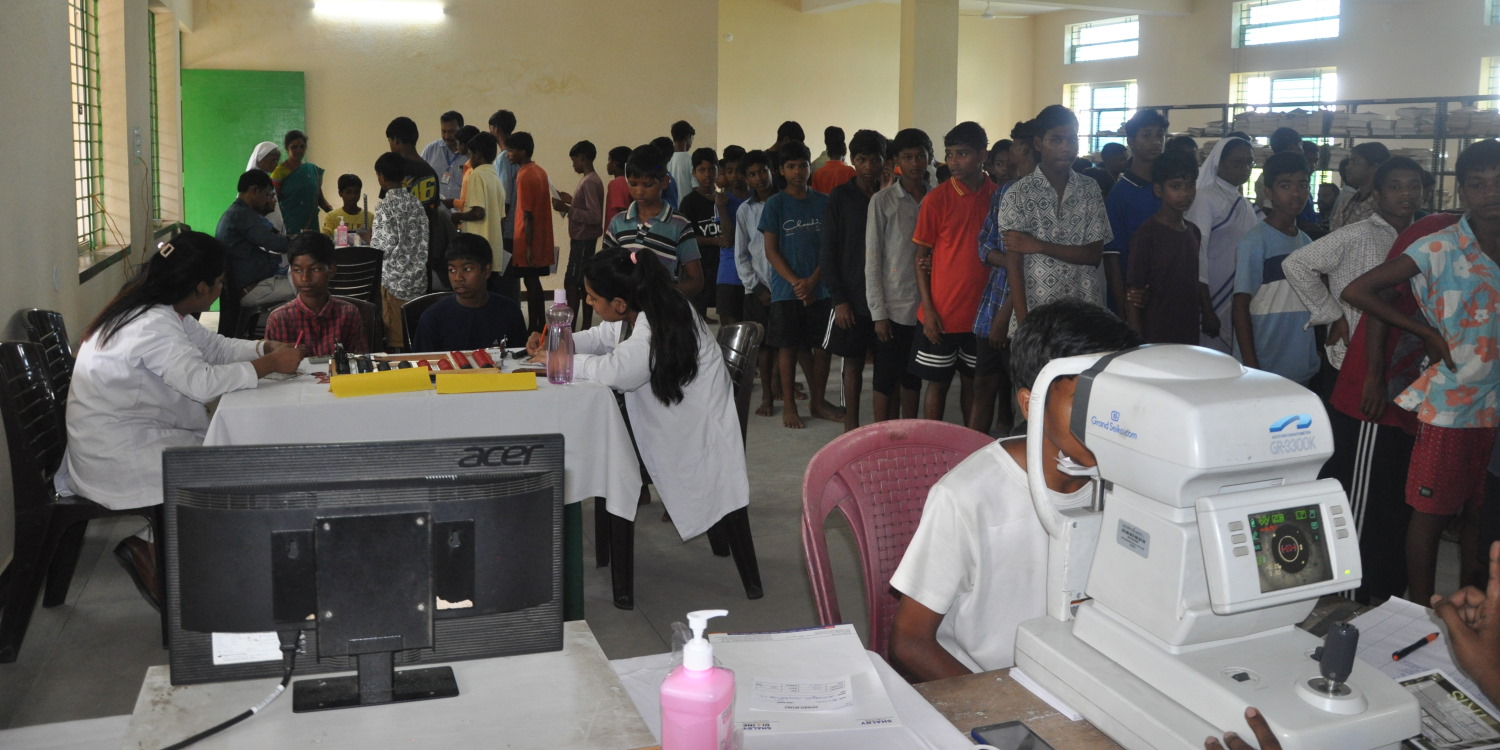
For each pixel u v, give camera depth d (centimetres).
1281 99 1427
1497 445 254
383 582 112
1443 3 1239
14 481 283
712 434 334
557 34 1021
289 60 955
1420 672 141
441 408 282
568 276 852
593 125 1046
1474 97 775
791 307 539
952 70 1134
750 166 584
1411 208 320
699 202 637
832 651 141
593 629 320
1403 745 125
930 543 158
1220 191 423
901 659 158
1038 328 149
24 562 285
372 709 112
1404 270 274
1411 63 1275
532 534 118
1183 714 115
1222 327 429
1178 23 1526
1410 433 295
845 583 357
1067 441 134
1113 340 145
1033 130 538
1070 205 376
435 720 110
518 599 119
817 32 1639
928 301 441
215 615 112
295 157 794
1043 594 160
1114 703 121
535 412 293
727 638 144
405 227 572
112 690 273
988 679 139
